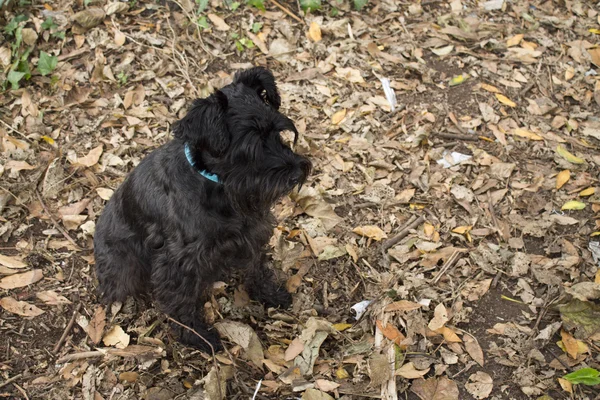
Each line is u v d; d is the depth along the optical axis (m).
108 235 1.47
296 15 2.07
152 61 1.92
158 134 1.79
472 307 1.52
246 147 1.28
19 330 1.46
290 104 1.85
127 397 1.38
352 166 1.75
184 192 1.35
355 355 1.43
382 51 2.01
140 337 1.46
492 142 1.81
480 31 2.07
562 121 1.86
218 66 1.93
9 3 1.93
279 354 1.45
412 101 1.90
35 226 1.61
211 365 1.44
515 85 1.94
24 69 1.82
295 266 1.58
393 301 1.51
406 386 1.40
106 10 1.98
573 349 1.44
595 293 1.50
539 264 1.57
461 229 1.64
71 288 1.53
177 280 1.42
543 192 1.71
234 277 1.58
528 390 1.39
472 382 1.40
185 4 2.03
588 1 2.17
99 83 1.86
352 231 1.64
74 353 1.44
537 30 2.09
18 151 1.71
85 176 1.70
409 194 1.70
